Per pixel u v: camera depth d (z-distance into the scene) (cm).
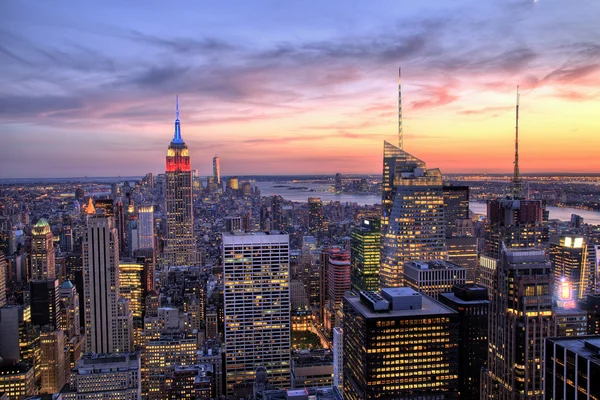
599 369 17100
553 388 19612
